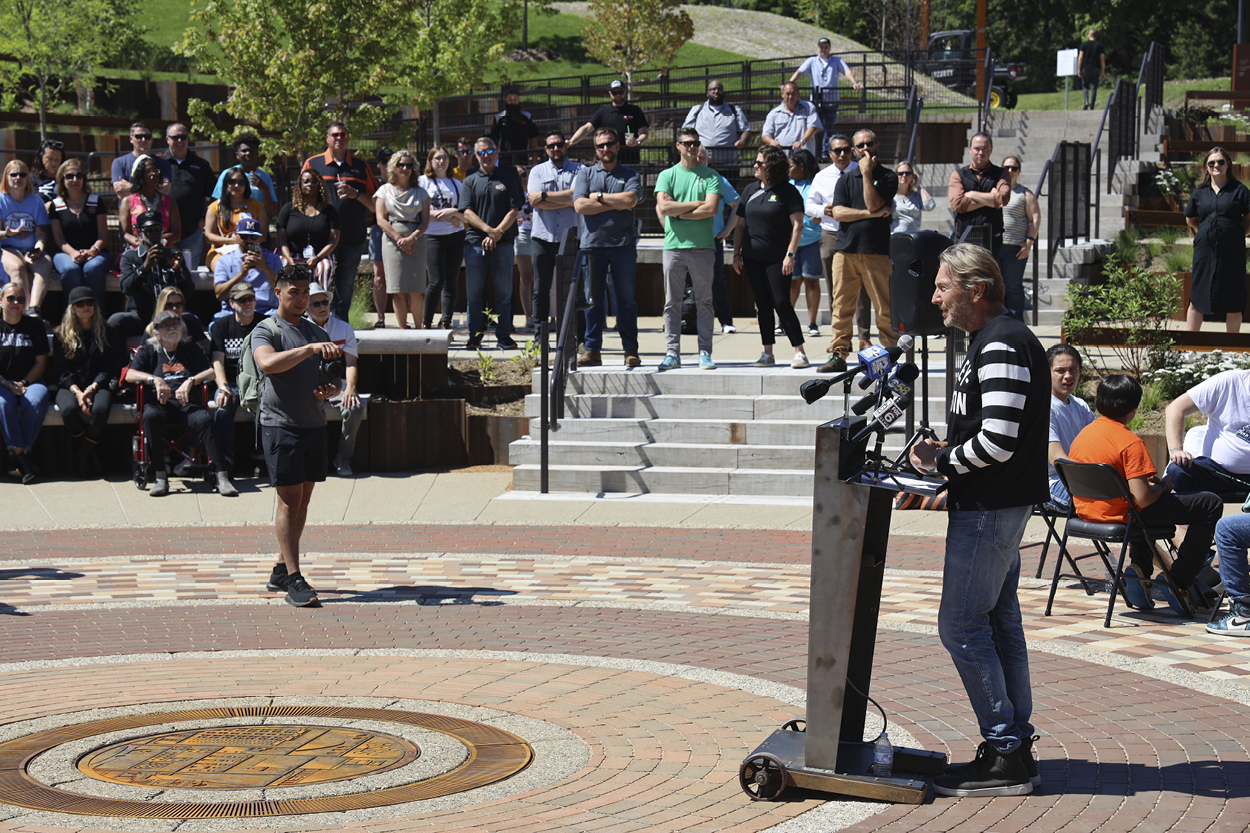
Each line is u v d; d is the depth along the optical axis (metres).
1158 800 4.87
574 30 54.91
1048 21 69.88
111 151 26.92
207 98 31.97
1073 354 8.95
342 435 13.27
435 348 14.19
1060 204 17.47
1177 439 8.44
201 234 15.41
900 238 9.98
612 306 18.62
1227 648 7.25
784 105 18.81
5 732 5.71
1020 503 4.89
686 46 48.03
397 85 27.88
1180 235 19.44
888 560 9.76
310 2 23.08
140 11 39.53
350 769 5.25
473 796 4.94
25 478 12.88
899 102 24.45
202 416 12.56
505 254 15.73
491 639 7.54
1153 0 59.69
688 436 12.82
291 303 8.24
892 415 5.06
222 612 8.26
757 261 13.30
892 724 5.89
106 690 6.41
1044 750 5.52
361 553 10.23
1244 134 24.44
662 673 6.77
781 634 7.66
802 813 4.79
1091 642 7.41
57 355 13.33
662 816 4.75
